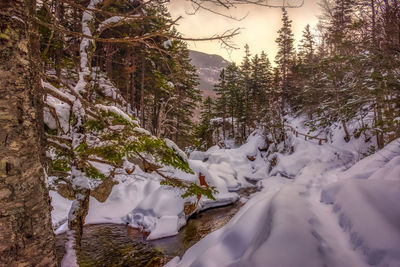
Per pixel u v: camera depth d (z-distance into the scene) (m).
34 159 1.22
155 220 10.52
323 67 17.97
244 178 23.12
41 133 2.28
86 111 3.40
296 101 37.50
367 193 4.11
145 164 4.45
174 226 10.30
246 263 2.97
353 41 9.73
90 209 11.60
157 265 7.61
